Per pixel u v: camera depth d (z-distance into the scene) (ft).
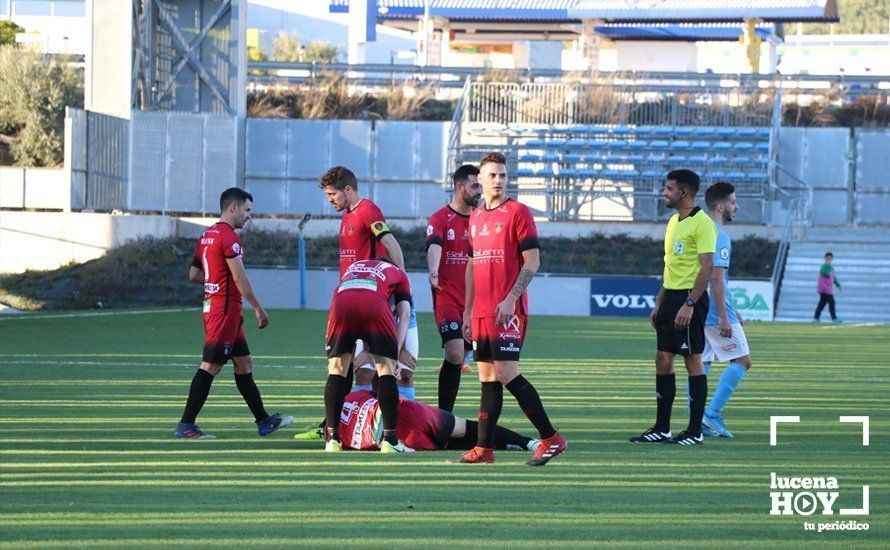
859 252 342.03
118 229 320.70
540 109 408.26
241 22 375.86
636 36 634.43
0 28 496.23
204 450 83.10
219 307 89.61
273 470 73.97
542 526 57.52
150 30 370.53
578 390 131.13
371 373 93.97
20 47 445.78
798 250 344.90
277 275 323.78
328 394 84.33
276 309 312.71
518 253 76.43
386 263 85.87
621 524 58.34
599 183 387.96
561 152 395.55
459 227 98.48
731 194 94.99
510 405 116.47
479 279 77.00
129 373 141.49
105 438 88.63
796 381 145.18
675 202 91.30
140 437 89.56
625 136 399.24
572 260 339.36
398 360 91.71
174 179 365.81
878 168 398.42
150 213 364.58
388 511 60.75
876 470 76.13
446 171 390.21
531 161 388.78
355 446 84.99
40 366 148.77
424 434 85.56
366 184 399.85
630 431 96.94
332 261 337.11
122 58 355.77
